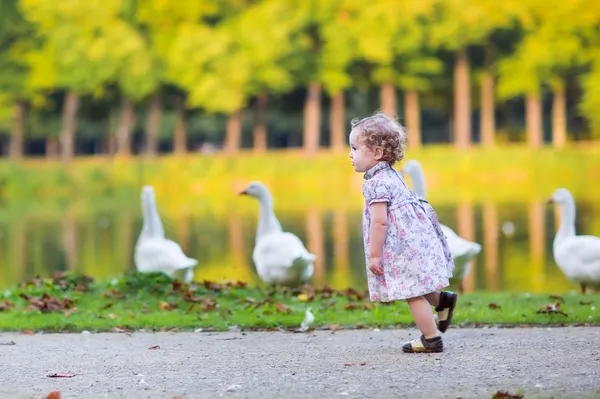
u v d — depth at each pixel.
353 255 34.41
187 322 13.85
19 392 9.46
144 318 14.18
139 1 94.38
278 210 54.72
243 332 13.23
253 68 90.88
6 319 14.41
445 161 78.25
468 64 95.81
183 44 90.94
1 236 44.75
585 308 14.63
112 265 33.44
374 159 11.01
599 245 19.14
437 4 88.50
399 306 14.98
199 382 9.72
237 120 92.38
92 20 92.44
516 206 53.47
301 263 18.47
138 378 10.02
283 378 9.77
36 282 17.55
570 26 88.62
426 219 10.92
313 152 88.62
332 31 89.56
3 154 110.12
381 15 88.19
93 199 71.00
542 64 87.75
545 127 102.12
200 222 48.72
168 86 98.81
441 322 11.14
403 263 10.73
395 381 9.45
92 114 99.88
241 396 9.02
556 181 73.94
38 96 94.56
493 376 9.57
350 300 16.03
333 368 10.20
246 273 29.19
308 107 92.69
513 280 27.02
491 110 91.00
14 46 95.50
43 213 58.53
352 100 101.88
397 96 101.06
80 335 13.24
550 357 10.48
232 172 81.31
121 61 91.31
